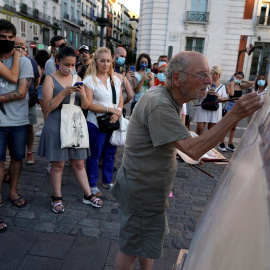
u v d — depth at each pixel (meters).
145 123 1.36
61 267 2.05
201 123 5.03
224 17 19.50
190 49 20.42
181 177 4.02
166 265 2.16
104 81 3.08
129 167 1.50
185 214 2.98
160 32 19.92
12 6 29.92
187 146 1.24
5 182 3.37
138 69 4.54
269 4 21.41
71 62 2.62
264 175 0.39
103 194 3.29
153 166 1.43
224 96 5.04
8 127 2.60
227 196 0.65
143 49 20.52
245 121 9.21
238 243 0.37
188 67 1.28
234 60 20.08
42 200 3.02
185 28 19.77
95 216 2.79
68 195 3.19
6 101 2.49
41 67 4.31
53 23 38.59
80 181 2.97
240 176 0.60
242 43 22.20
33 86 3.67
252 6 21.53
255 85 5.23
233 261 0.36
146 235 1.57
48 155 2.65
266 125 0.57
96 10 56.41
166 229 1.63
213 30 19.70
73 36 45.91
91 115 3.07
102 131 3.04
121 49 4.30
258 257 0.29
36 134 5.61
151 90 1.42
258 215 0.34
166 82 1.39
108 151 3.35
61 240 2.36
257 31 21.81
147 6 19.84
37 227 2.52
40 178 3.58
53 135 2.64
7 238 2.33
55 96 2.61
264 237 0.29
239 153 0.86
